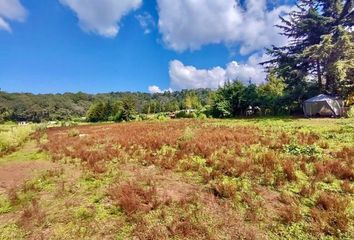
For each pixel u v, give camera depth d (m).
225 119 31.36
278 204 5.00
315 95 31.27
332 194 5.22
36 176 7.88
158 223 4.48
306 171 6.61
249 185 5.99
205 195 5.58
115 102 65.44
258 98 35.97
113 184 6.57
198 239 3.99
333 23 31.27
